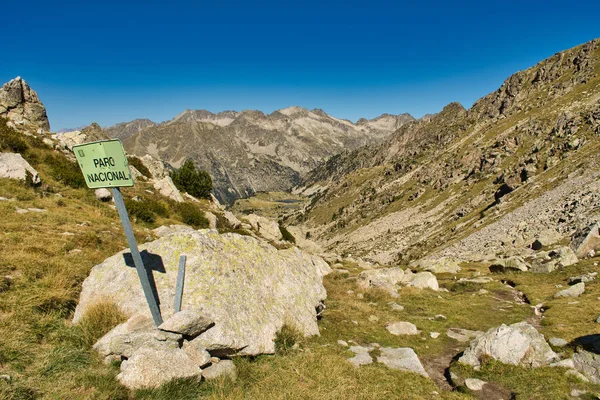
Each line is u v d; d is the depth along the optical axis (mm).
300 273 16125
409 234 154250
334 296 18906
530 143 171375
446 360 13016
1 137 24500
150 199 30578
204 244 10742
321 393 8195
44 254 11352
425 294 23109
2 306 7961
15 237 11867
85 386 6477
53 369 6758
